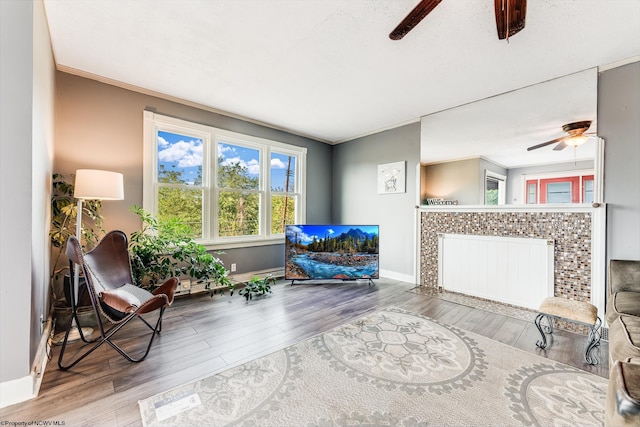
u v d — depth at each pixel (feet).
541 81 9.09
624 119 7.74
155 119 10.24
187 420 4.47
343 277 12.91
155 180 10.53
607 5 5.63
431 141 12.24
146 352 6.32
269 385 5.39
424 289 12.17
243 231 13.20
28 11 4.92
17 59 4.84
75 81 8.76
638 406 2.41
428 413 4.66
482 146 10.62
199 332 7.71
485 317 8.95
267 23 6.37
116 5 5.82
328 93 10.18
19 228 4.84
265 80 9.20
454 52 7.45
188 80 9.25
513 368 6.01
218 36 6.87
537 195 9.36
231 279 12.46
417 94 10.20
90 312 7.53
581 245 8.54
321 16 6.12
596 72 8.13
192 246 10.12
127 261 7.86
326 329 7.97
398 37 5.58
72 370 5.80
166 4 5.79
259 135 13.52
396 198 13.89
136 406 4.77
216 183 12.08
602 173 8.08
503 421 4.49
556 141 8.89
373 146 14.92
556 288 9.04
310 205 16.02
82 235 8.66
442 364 6.15
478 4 5.66
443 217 12.01
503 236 10.22
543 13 5.89
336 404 4.87
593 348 6.48
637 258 7.59
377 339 7.34
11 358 4.76
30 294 4.93
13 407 4.67
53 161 8.12
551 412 4.69
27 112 4.92
